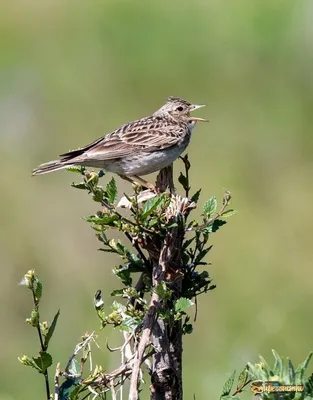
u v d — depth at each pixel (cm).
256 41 1878
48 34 1920
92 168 1031
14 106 1681
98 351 1069
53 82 1764
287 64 1827
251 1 1958
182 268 632
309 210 1491
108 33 1919
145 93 1752
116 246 634
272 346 1277
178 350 606
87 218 594
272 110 1723
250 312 1327
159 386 604
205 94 1758
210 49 1862
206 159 1600
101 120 1677
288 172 1592
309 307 1338
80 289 1322
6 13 1948
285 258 1416
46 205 1439
